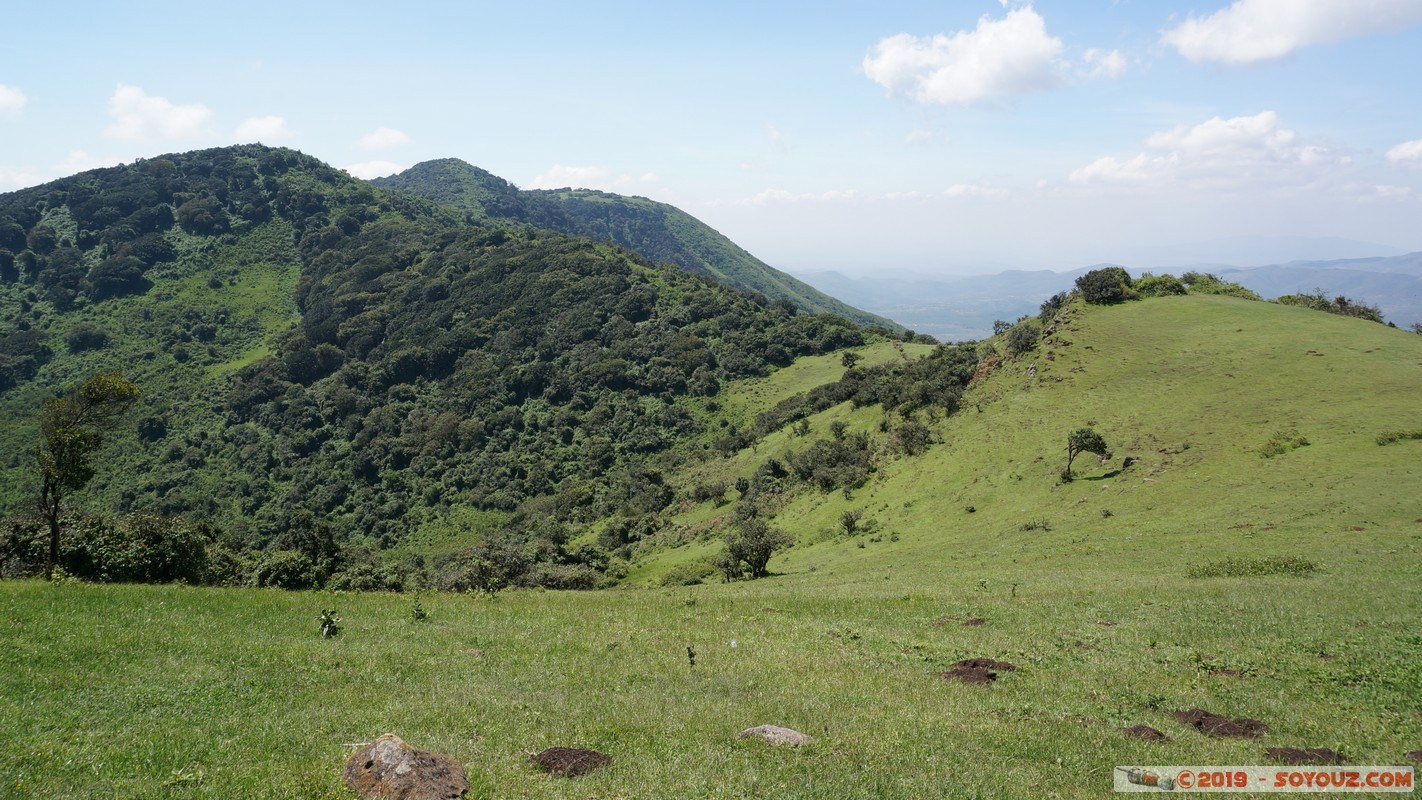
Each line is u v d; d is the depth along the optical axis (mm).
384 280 187250
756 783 9383
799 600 27328
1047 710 12984
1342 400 53469
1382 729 11844
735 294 193125
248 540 112688
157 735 10867
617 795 9062
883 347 157250
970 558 44812
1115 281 88688
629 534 98812
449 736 11172
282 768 9672
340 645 17359
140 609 19359
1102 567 34906
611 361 152625
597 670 15742
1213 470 49938
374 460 130375
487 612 23125
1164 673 15516
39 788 8812
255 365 153500
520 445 137625
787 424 120312
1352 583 24500
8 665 13633
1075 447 58031
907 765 10203
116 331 162000
